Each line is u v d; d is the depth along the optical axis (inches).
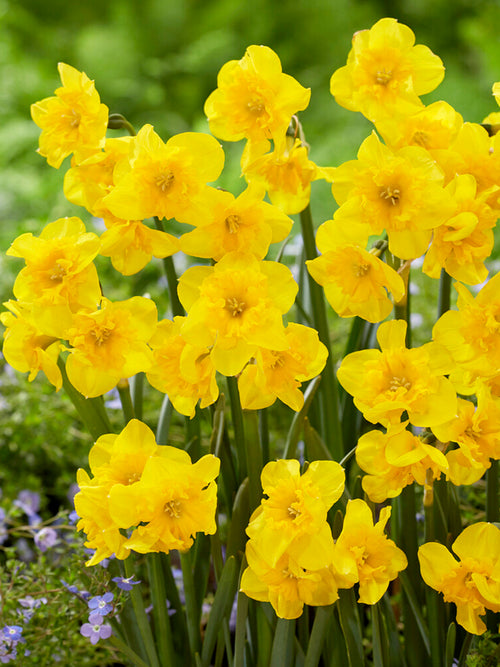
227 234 36.2
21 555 53.6
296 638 40.5
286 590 36.9
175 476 36.2
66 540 50.6
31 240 36.4
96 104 37.0
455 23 207.8
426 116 36.9
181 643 41.8
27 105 161.2
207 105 37.5
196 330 35.7
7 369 61.5
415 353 36.2
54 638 44.7
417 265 68.5
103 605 40.7
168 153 35.5
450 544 40.5
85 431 60.6
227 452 41.6
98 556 37.4
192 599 39.9
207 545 41.3
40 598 44.4
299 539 36.2
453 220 35.8
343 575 36.8
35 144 141.6
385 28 37.2
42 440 56.3
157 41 191.6
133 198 35.8
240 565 40.0
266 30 196.5
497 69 156.6
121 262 36.8
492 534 37.4
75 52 190.5
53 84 167.9
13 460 58.4
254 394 37.2
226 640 40.5
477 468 36.9
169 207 35.8
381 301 36.8
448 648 38.8
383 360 36.3
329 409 42.0
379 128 37.2
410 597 39.4
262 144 37.4
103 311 36.0
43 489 56.9
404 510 40.2
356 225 36.2
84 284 36.4
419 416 36.1
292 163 37.4
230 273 35.5
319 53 195.9
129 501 36.0
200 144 36.0
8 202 111.8
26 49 191.9
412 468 36.6
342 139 142.7
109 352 36.4
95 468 37.1
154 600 40.8
